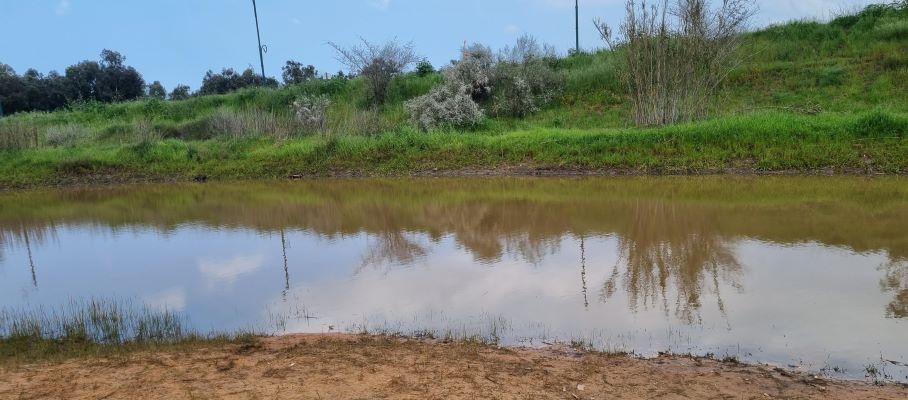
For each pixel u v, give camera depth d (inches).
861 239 339.9
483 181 636.1
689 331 223.1
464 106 855.7
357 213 499.2
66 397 168.6
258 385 173.8
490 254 349.7
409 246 379.2
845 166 551.5
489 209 486.9
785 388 172.6
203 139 957.8
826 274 281.7
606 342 215.6
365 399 162.1
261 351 210.1
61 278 343.9
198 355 205.8
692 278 287.1
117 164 820.6
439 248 370.6
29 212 591.5
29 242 447.8
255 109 987.9
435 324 241.0
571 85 942.4
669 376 181.9
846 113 664.4
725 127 627.2
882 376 180.7
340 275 320.8
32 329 247.8
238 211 537.0
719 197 482.3
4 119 1171.9
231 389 170.9
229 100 1174.3
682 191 515.8
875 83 751.7
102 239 446.0
